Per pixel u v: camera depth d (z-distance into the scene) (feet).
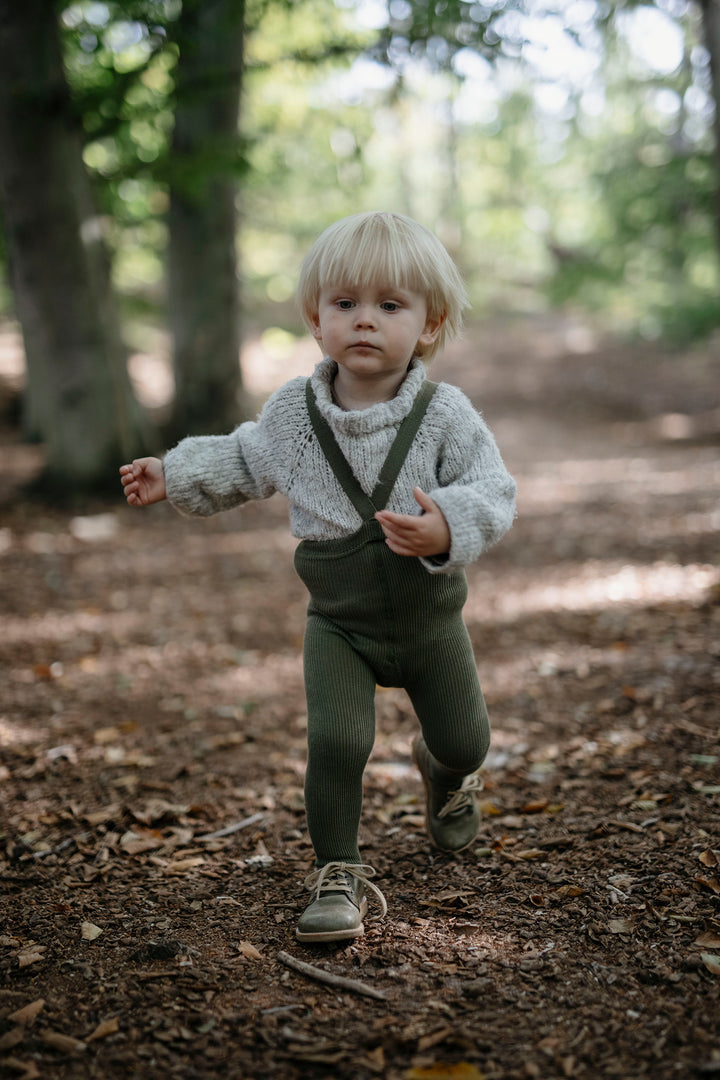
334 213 71.72
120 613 20.08
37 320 30.07
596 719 12.79
